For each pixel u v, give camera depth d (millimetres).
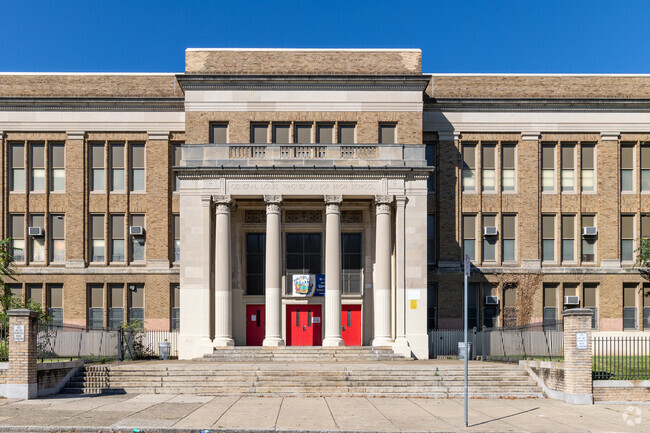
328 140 38000
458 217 40469
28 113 40750
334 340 33844
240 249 38000
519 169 41062
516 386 24234
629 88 41562
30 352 21922
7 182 40625
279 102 37812
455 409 20203
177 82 40344
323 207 37719
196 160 35156
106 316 40031
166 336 38938
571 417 18828
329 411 19516
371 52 38469
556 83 41562
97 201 40750
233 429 16297
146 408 19734
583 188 41312
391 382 24328
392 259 36000
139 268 40188
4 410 19156
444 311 39906
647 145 41281
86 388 23672
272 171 34656
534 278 40094
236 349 32875
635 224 41156
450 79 41500
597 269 40375
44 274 40094
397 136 37688
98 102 40688
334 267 34375
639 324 40188
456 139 41000
